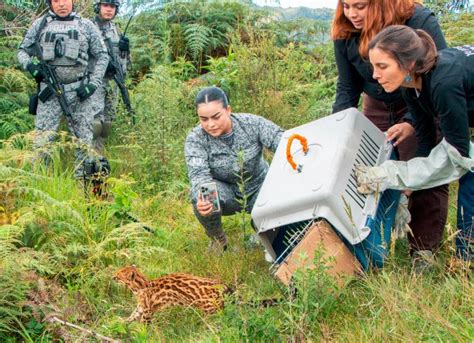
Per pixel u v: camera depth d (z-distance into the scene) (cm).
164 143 744
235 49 930
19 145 782
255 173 551
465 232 448
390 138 480
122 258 524
